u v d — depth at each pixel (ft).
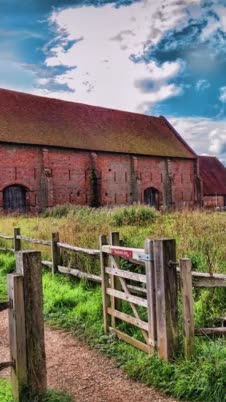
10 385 13.10
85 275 26.00
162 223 45.73
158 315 15.39
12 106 111.45
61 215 80.12
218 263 23.77
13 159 99.81
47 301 23.81
